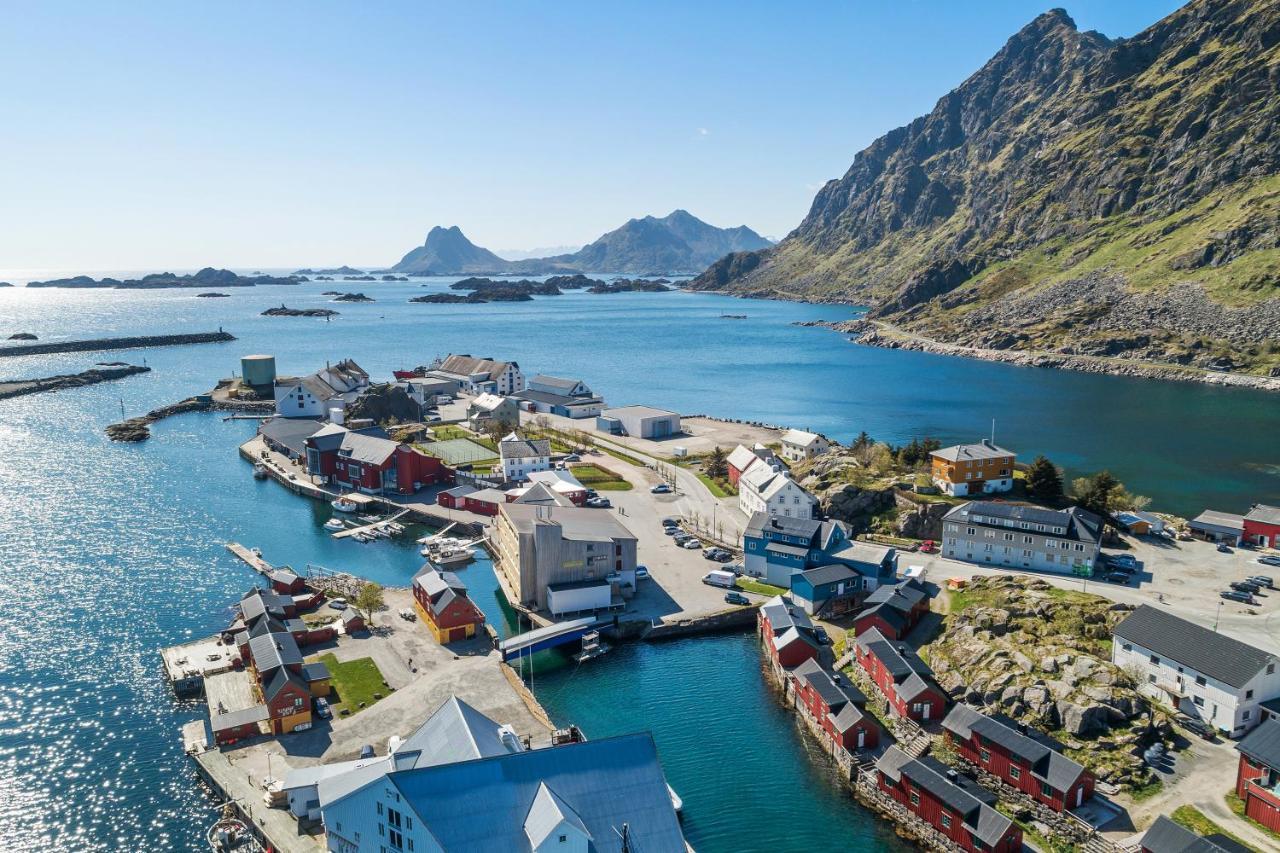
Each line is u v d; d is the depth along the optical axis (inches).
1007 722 2664.9
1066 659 2923.2
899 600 3531.0
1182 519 5034.5
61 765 2682.1
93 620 3747.5
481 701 3036.4
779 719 3041.3
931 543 4461.1
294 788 2372.0
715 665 3452.3
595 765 2114.9
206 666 3248.0
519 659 3457.2
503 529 4456.2
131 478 6205.7
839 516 4835.1
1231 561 4212.6
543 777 2058.3
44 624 3698.3
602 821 2032.5
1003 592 3607.3
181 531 5017.2
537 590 3909.9
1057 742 2596.0
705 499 5610.2
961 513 4281.5
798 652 3294.8
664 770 2716.5
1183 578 3944.4
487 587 4254.4
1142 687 2903.5
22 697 3085.6
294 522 5270.7
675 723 3006.9
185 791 2566.4
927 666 3083.2
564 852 1911.9
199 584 4183.1
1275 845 2155.5
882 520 4734.3
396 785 1966.0
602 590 3836.1
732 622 3809.1
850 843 2377.0
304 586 4037.9
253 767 2618.1
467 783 2007.9
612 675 3363.7
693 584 4170.8
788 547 4151.1
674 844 2038.6
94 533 4936.0
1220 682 2659.9
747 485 5305.1
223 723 2751.0
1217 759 2546.8
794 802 2559.1
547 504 4554.6
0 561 4443.9
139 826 2405.3
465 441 7165.4
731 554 4547.2
